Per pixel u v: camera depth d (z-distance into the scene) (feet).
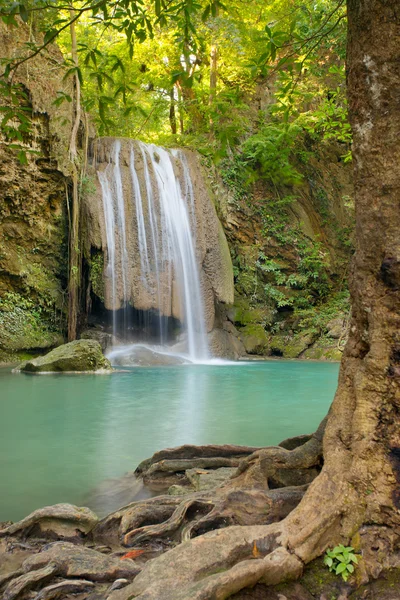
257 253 71.00
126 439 19.13
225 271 63.46
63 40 59.47
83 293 55.57
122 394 31.04
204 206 63.52
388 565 7.44
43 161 52.75
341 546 7.59
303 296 71.77
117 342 55.83
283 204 73.61
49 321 54.60
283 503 9.16
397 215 8.21
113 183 56.85
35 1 10.75
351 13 8.75
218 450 14.47
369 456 8.04
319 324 66.44
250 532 7.69
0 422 22.38
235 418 23.61
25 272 52.90
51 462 15.99
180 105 69.51
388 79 8.27
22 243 53.42
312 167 78.07
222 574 6.69
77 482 14.03
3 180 50.26
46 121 51.75
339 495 8.00
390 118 8.27
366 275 8.51
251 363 56.13
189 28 12.29
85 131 54.08
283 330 69.00
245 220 70.74
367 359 8.31
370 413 8.17
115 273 55.11
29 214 53.16
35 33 50.26
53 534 9.79
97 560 8.03
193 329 60.29
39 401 28.19
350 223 80.43
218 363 55.77
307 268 72.74
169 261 58.80
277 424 22.17
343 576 7.26
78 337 53.72
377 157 8.35
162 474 13.94
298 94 15.19
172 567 7.10
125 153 58.44
